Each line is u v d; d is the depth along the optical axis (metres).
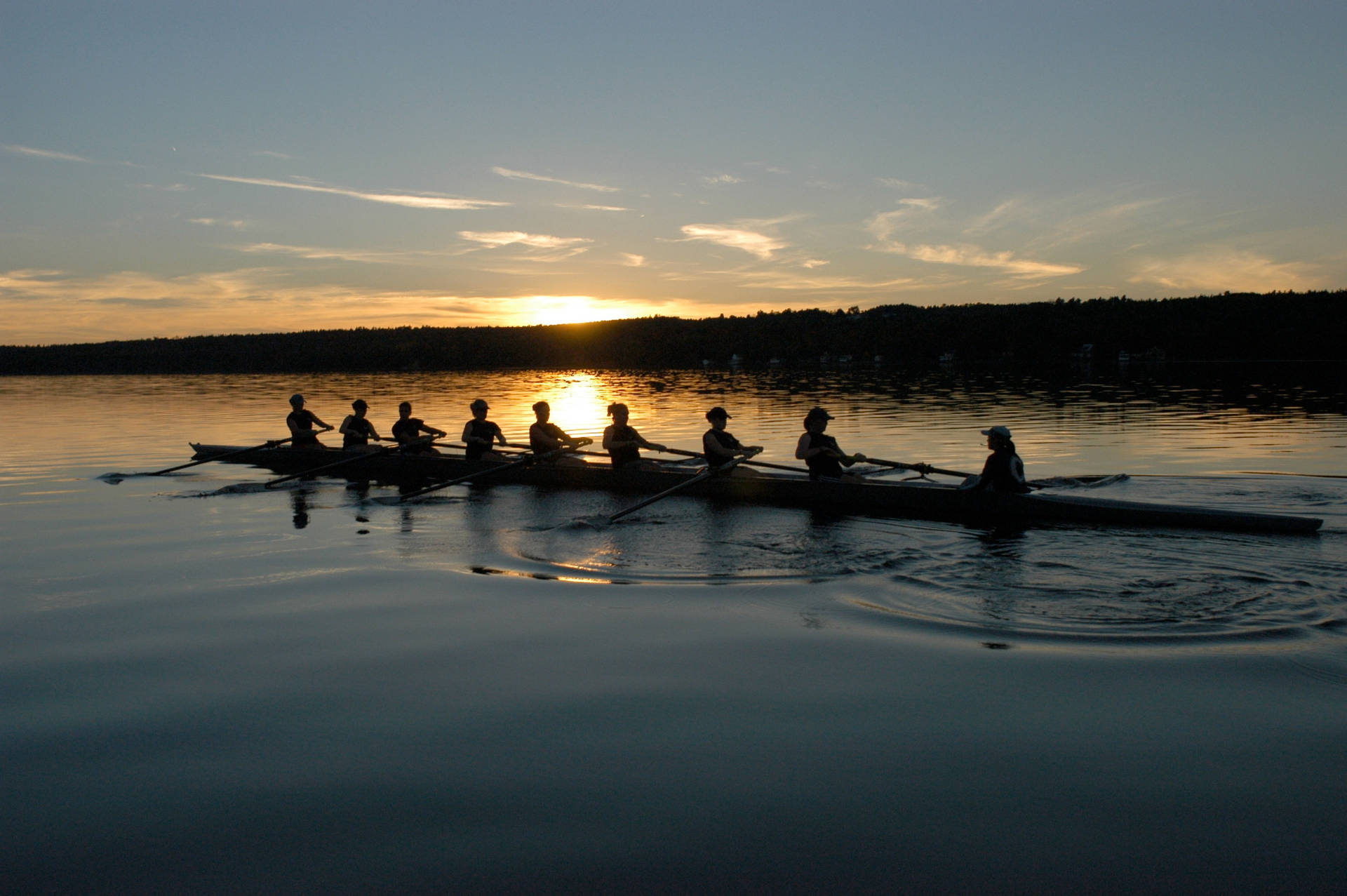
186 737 4.03
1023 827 3.15
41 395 39.75
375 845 3.11
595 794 3.43
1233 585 6.22
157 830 3.24
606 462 14.80
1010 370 55.28
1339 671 4.51
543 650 5.11
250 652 5.21
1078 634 5.20
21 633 5.68
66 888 2.90
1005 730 3.91
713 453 10.94
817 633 5.32
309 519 9.82
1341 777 3.44
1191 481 10.96
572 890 2.83
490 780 3.56
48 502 11.18
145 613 6.09
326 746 3.91
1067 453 14.69
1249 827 3.11
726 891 2.81
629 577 6.79
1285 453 14.05
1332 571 6.60
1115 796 3.33
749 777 3.54
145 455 16.50
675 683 4.55
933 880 2.85
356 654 5.13
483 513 10.03
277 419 24.56
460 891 2.84
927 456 14.62
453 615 5.88
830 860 2.97
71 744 3.98
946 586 6.33
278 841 3.15
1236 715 4.02
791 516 9.44
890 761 3.65
